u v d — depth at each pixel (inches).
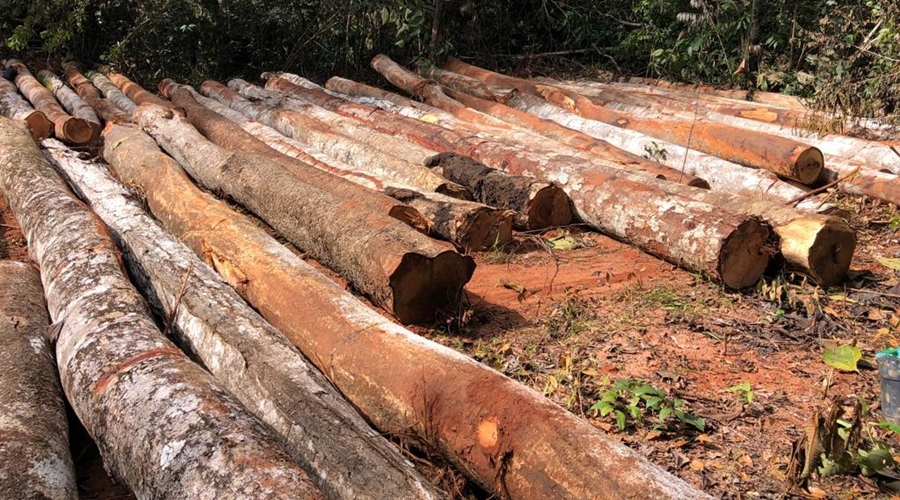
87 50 517.7
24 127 319.0
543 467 120.9
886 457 137.3
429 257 192.9
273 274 189.3
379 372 149.9
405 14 491.8
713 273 217.5
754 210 231.6
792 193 271.6
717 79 478.6
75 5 491.5
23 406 139.2
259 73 523.2
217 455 116.0
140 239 210.7
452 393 135.9
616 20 546.9
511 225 251.4
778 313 203.8
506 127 357.7
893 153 303.4
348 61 514.3
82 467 147.2
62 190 246.7
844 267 219.9
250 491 108.7
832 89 365.1
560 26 549.6
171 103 411.2
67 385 148.9
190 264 192.5
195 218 232.8
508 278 229.8
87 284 176.4
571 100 414.0
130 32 489.7
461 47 549.3
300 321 173.5
